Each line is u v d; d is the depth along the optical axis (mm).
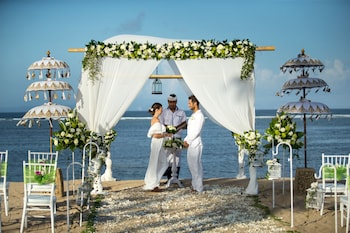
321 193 9016
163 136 11781
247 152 11156
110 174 13648
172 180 12305
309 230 8117
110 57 11188
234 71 11211
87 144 9617
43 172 7977
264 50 11234
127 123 105188
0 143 47750
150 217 9180
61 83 11281
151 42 11344
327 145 37125
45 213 9508
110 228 8414
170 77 12266
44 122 116938
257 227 8344
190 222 8766
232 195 11039
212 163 26266
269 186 11922
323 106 11844
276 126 9883
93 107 11117
